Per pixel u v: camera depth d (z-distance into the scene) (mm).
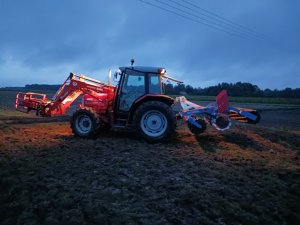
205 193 4688
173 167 5965
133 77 8875
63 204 4129
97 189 4684
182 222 3832
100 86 9148
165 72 9148
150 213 3961
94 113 8555
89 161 6156
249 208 4445
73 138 8617
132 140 8547
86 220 3768
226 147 8148
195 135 9750
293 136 10359
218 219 4031
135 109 8625
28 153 6746
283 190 5227
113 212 3941
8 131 9773
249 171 6047
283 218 4355
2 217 4031
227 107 8898
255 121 9039
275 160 7039
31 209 4082
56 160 6164
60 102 9469
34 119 13562
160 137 8148
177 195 4566
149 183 5016
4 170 5531
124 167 5832
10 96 33000
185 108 9648
